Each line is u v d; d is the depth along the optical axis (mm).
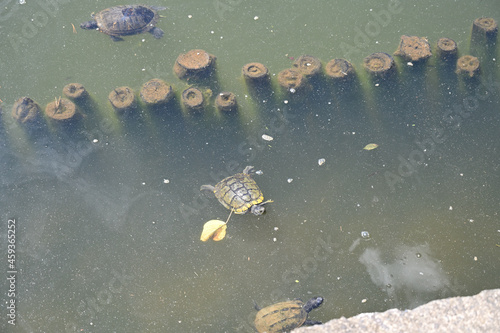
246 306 4277
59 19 4895
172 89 4641
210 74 4715
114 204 4457
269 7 4895
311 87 4664
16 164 4547
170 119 4617
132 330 4266
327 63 4691
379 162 4492
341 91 4652
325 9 4875
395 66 4664
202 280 4324
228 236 4387
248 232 4391
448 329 3875
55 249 4395
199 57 4703
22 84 4719
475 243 4344
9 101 4680
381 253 4344
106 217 4438
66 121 4598
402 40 4727
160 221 4418
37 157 4562
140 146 4566
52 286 4336
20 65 4770
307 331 3916
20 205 4469
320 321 4238
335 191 4445
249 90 4664
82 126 4617
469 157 4488
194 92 4617
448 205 4406
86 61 4773
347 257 4340
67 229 4422
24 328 4277
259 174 4480
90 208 4453
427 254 4336
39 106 4648
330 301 4273
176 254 4367
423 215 4395
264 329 4180
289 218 4406
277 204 4430
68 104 4613
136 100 4656
